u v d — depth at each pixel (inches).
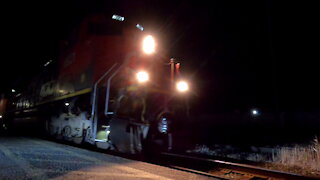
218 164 233.6
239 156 285.1
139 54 297.4
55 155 251.8
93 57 306.3
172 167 218.5
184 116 289.0
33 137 480.1
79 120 316.5
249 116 536.7
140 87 277.9
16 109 685.3
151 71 291.9
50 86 453.7
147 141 274.5
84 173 178.1
